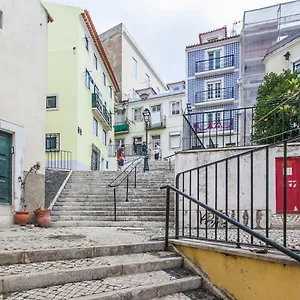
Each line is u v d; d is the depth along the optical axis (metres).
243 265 3.22
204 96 24.50
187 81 25.17
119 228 6.52
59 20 17.48
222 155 6.85
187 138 9.16
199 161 7.00
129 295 3.09
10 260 3.46
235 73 23.75
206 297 3.39
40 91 8.38
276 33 19.44
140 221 7.46
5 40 7.32
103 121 22.33
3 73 7.20
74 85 16.97
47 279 3.12
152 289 3.25
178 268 3.91
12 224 7.04
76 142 16.64
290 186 6.43
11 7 7.55
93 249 3.90
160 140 29.73
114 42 31.92
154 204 8.43
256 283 3.07
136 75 34.59
